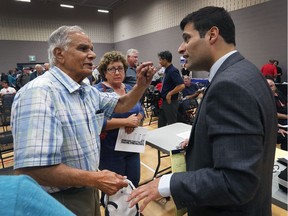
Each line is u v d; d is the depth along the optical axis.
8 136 2.73
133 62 2.70
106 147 1.66
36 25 12.18
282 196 1.02
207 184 0.63
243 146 0.59
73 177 0.84
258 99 0.63
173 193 0.68
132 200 0.74
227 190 0.60
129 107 1.34
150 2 10.53
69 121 0.92
